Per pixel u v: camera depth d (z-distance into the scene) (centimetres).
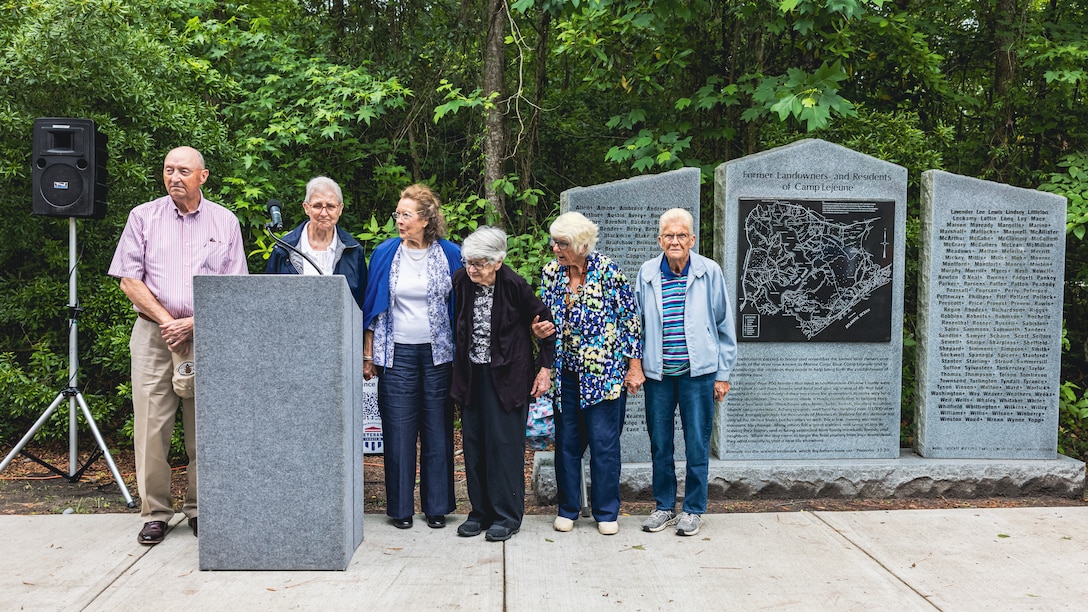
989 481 517
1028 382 535
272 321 353
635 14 672
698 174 523
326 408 358
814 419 531
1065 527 445
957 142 840
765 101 645
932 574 373
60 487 514
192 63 654
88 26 548
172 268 405
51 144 485
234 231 422
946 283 530
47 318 598
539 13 858
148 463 404
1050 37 793
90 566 370
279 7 896
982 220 529
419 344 422
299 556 364
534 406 457
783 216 523
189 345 400
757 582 362
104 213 510
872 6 741
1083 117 793
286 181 791
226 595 338
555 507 495
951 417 535
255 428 358
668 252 419
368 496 506
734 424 528
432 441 429
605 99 880
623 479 507
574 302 416
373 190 876
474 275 402
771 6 670
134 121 580
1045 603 341
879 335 532
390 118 873
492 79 779
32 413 589
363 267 426
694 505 432
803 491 511
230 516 361
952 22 892
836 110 611
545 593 346
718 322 429
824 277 527
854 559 392
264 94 792
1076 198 654
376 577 360
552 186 920
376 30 877
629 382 423
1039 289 532
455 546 404
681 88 790
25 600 332
